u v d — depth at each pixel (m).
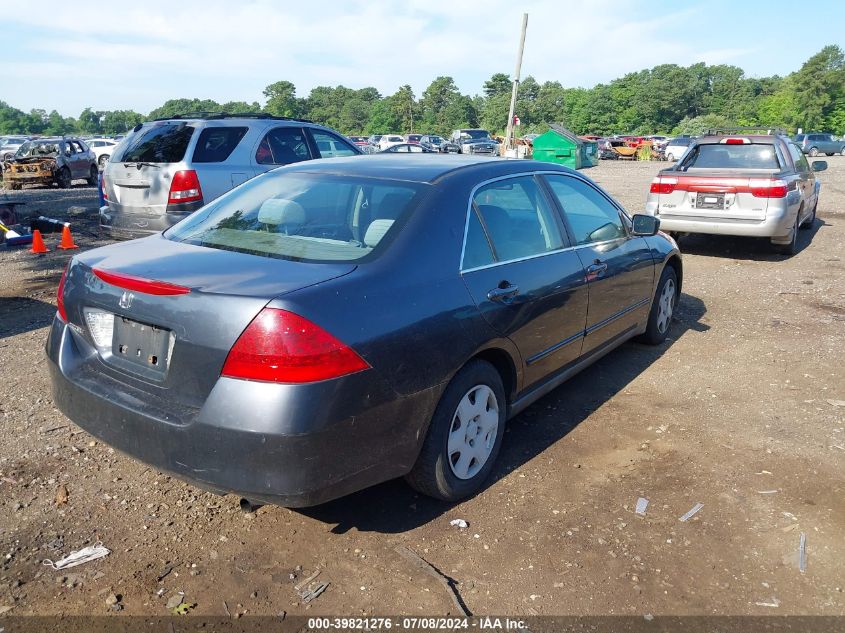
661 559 2.98
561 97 145.62
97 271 3.02
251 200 3.73
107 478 3.54
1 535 3.04
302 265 2.95
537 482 3.59
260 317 2.53
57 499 3.33
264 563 2.91
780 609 2.69
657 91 138.00
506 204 3.81
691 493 3.50
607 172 30.94
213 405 2.57
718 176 9.23
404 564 2.91
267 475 2.56
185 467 2.67
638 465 3.78
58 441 3.91
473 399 3.37
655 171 31.66
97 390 2.95
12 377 4.84
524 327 3.62
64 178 23.11
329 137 9.52
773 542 3.10
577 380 5.04
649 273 5.22
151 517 3.21
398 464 2.95
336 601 2.69
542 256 3.92
